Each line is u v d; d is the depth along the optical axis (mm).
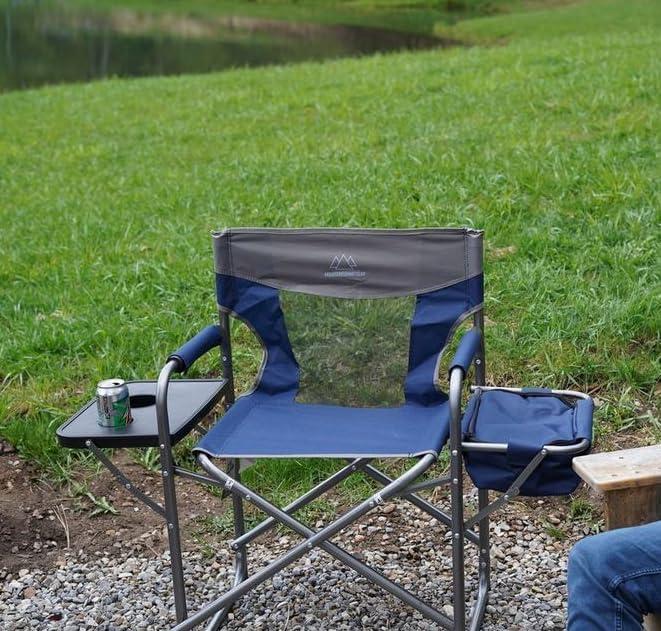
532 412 2637
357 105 9688
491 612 2854
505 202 5578
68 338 4602
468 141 7223
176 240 5938
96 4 40562
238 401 2930
